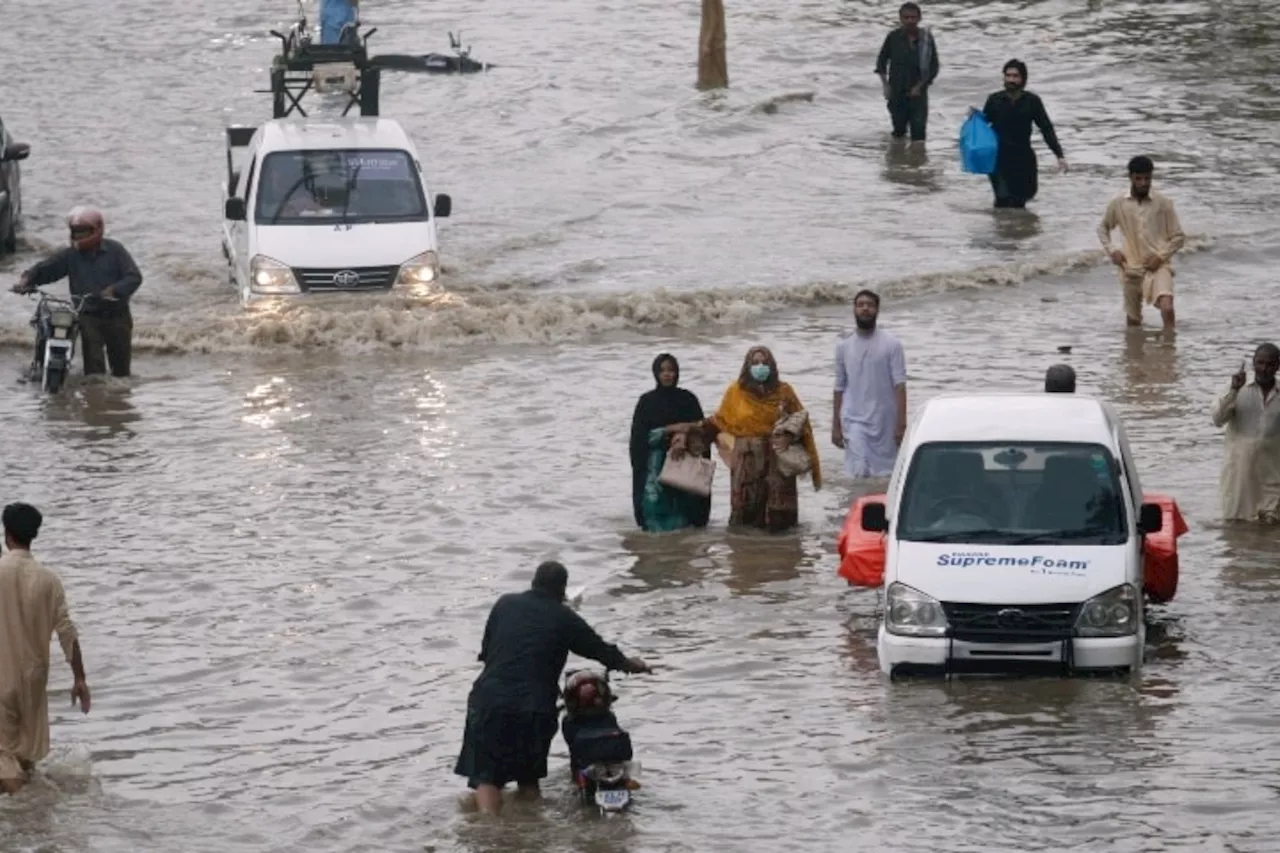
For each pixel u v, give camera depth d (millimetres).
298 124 83000
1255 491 54031
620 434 64312
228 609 49625
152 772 40344
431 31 142500
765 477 54719
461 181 103062
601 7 150125
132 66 134000
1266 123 111188
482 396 69062
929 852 35219
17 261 88875
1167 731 40469
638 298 78938
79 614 49438
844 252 87312
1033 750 39688
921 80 110125
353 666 45938
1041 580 43250
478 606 49562
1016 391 66562
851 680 44062
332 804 38562
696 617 48438
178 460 62312
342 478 60094
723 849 35812
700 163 106625
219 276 85438
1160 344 73625
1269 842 35156
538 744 37875
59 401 69688
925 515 45062
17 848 36688
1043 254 86250
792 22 143125
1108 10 144500
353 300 78250
